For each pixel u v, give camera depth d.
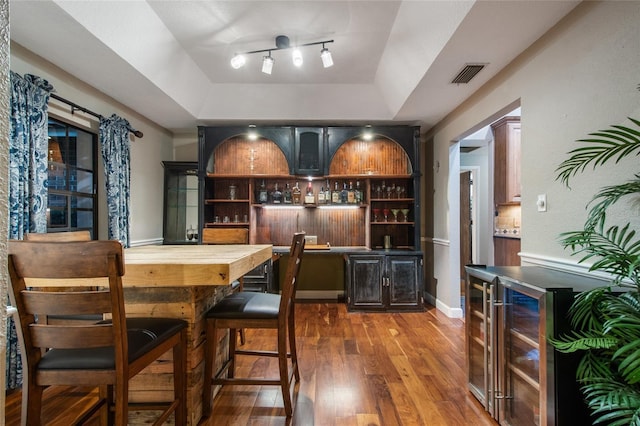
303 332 3.32
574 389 1.36
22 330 1.22
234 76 3.63
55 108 2.70
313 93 3.91
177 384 1.67
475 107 3.18
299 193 4.61
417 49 2.63
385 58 3.18
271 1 2.41
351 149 4.62
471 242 5.61
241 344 2.98
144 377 1.77
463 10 1.93
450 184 3.91
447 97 3.31
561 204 1.96
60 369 1.24
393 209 4.60
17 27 2.13
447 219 3.97
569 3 1.82
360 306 4.06
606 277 1.62
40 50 2.42
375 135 4.37
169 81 3.19
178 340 1.66
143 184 3.98
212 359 1.89
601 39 1.69
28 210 2.28
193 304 1.77
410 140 4.30
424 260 4.78
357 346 2.94
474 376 2.15
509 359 1.78
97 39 2.28
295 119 4.17
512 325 1.77
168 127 4.48
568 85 1.92
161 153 4.43
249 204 4.40
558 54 2.00
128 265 1.50
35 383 1.24
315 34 2.83
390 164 4.61
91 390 2.21
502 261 4.39
